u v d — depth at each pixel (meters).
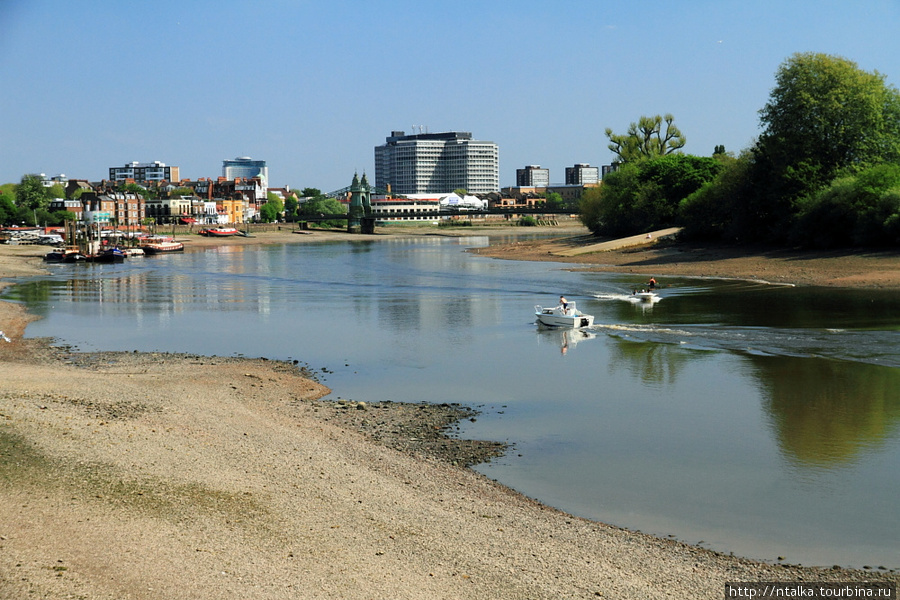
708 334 65.56
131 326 77.56
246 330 74.31
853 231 119.06
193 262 180.12
